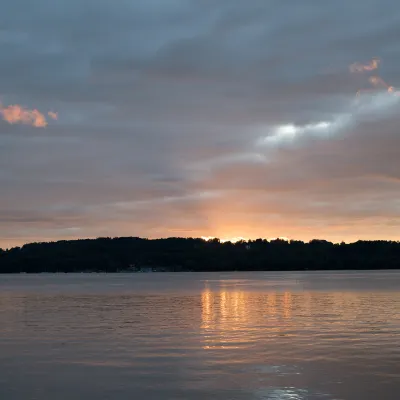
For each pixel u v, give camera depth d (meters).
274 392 20.50
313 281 150.75
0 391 21.08
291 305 60.16
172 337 34.12
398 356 26.86
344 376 22.83
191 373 23.66
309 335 34.44
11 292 100.25
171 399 19.83
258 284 135.38
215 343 31.53
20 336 35.09
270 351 28.59
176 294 89.44
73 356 27.77
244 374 23.36
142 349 29.67
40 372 24.12
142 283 155.12
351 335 34.22
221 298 76.38
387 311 50.69
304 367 24.59
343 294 82.19
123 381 22.41
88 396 20.34
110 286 130.88
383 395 20.05
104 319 45.75
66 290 108.19
